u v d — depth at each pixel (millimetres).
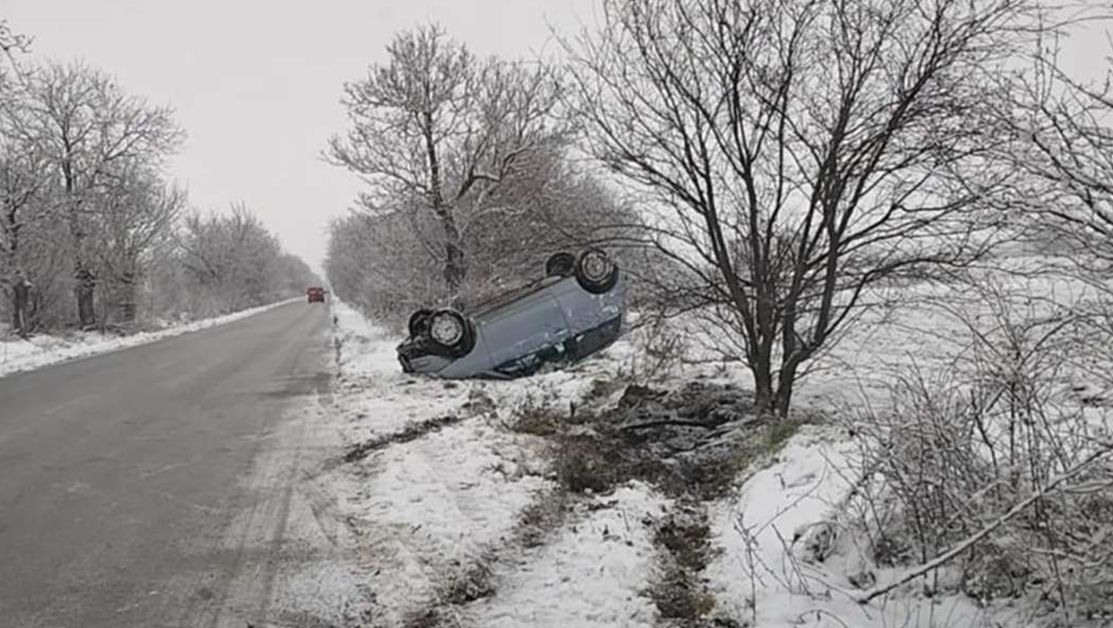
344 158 24031
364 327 34375
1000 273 6059
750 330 8562
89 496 7465
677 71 8039
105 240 39156
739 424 8438
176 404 13117
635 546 5477
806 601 4430
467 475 7500
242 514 6742
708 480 7270
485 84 23188
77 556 5812
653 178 8477
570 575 5066
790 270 8328
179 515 6770
